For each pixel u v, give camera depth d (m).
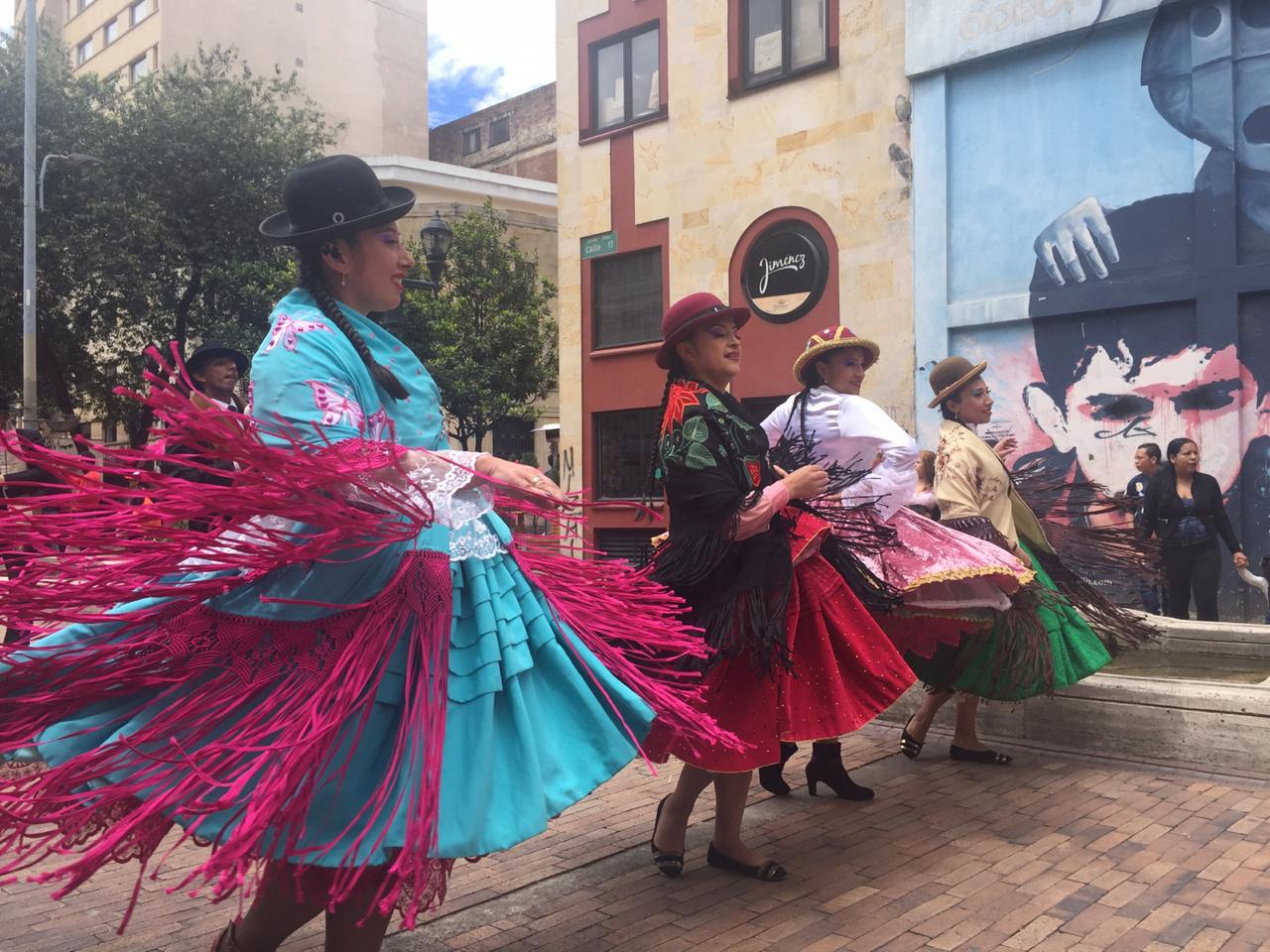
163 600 2.03
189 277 23.58
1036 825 3.89
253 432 1.84
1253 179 9.61
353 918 2.00
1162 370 10.10
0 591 1.83
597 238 15.55
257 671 1.96
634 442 15.41
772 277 13.44
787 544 3.25
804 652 3.27
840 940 2.88
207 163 22.80
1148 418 10.17
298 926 2.08
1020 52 11.05
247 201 22.94
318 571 2.01
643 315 15.23
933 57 11.59
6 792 1.86
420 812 1.82
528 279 22.30
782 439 4.11
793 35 13.26
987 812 4.08
